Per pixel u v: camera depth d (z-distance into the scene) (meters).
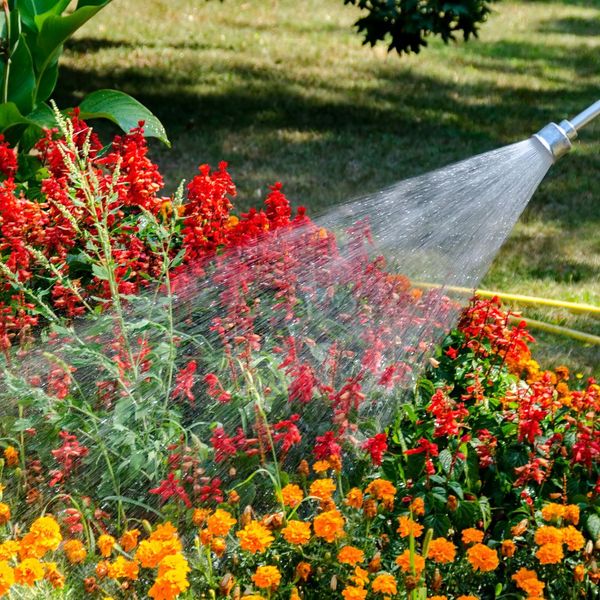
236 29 17.98
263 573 2.93
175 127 11.30
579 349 6.31
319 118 12.24
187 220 4.69
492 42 19.06
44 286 4.60
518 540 3.59
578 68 17.25
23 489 3.60
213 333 4.10
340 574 3.19
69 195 3.99
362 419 3.81
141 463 3.47
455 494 3.68
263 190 9.22
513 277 7.60
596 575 3.30
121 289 4.31
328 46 17.14
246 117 11.98
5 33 6.14
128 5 19.16
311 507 3.59
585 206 9.64
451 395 4.34
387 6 10.64
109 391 3.79
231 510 3.37
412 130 12.03
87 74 13.62
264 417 3.41
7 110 5.45
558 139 4.03
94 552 3.39
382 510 3.40
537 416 3.71
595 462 3.88
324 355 3.82
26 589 3.08
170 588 2.79
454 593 3.38
